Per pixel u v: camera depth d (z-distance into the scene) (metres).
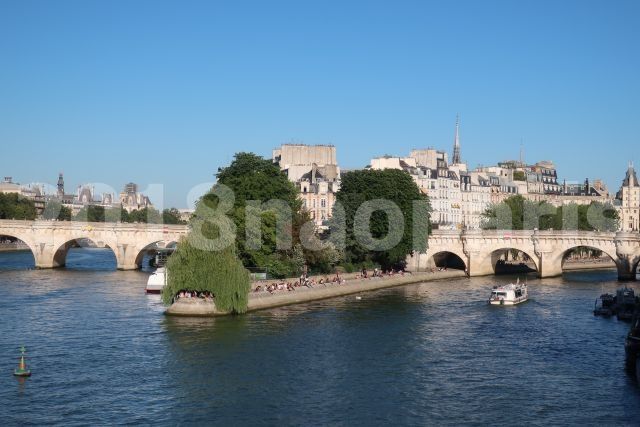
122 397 77.31
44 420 70.62
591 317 127.31
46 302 135.00
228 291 120.25
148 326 111.44
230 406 74.94
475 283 183.25
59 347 97.56
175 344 99.62
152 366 88.62
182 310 120.75
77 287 159.25
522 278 197.75
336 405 75.75
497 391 81.06
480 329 115.00
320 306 136.00
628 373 88.50
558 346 102.94
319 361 92.25
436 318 124.62
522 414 73.81
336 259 169.25
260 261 147.50
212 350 96.62
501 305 140.38
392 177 189.88
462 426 70.50
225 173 177.88
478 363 92.81
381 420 71.69
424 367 90.50
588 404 76.94
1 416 71.44
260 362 91.12
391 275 181.75
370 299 148.12
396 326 116.00
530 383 84.19
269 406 75.06
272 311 128.12
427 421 71.56
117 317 119.06
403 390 80.94
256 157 179.00
